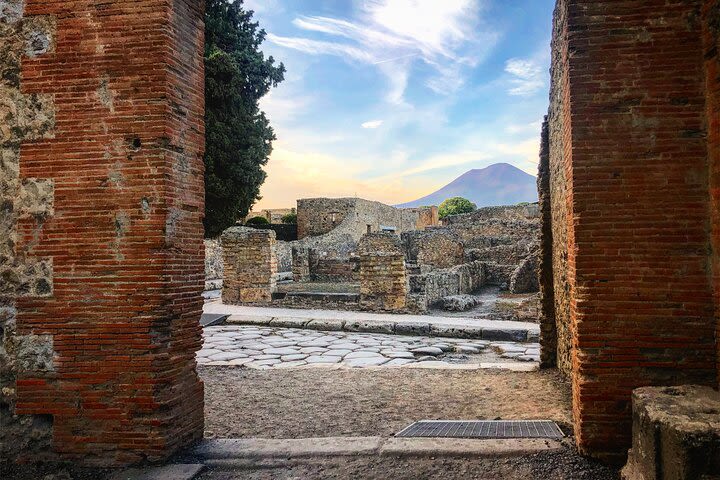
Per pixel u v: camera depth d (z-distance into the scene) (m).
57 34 4.77
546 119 8.35
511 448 4.74
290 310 14.81
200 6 5.30
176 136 4.80
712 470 3.31
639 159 4.48
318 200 38.38
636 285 4.45
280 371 8.45
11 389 4.75
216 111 19.77
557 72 7.01
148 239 4.60
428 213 52.12
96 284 4.64
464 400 6.65
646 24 4.50
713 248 4.32
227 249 16.20
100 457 4.63
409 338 11.65
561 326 7.59
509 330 11.41
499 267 23.47
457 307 15.52
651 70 4.49
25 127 4.79
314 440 5.14
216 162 19.95
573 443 4.80
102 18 4.72
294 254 22.81
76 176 4.70
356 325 12.52
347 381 7.77
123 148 4.66
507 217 35.69
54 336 4.68
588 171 4.54
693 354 4.37
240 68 20.66
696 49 4.44
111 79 4.69
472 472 4.40
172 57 4.75
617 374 4.45
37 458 4.70
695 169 4.41
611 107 4.52
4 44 4.84
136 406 4.59
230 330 12.58
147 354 4.58
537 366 8.34
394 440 5.08
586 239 4.52
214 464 4.67
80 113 4.71
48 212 4.73
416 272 20.86
